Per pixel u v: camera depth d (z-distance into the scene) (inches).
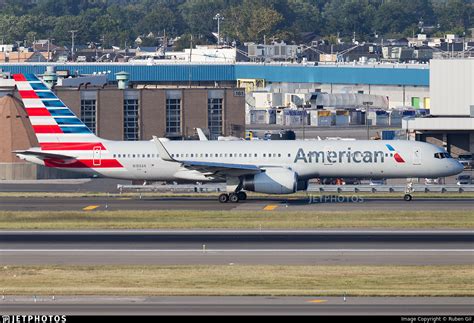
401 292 4955.7
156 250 6432.1
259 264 5880.9
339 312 4493.1
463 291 4977.9
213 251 6373.0
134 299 4805.6
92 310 4554.6
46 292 5009.8
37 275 5561.0
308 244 6609.3
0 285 5270.7
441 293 4909.0
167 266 5831.7
